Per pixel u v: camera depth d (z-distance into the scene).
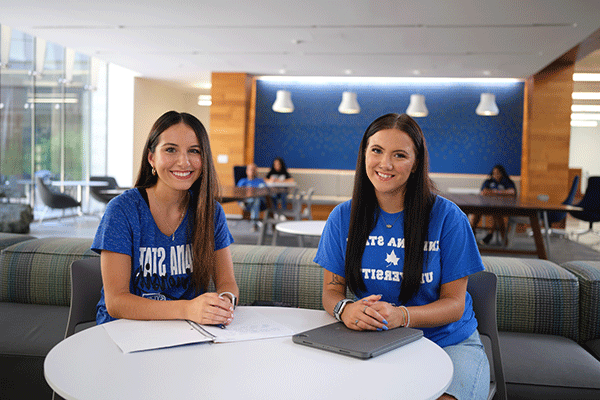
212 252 1.54
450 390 1.19
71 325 1.62
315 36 7.27
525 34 6.84
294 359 1.05
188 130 1.48
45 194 8.62
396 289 1.47
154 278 1.48
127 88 11.34
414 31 6.83
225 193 5.98
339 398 0.86
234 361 1.03
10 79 8.30
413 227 1.45
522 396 1.62
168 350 1.08
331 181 11.09
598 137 18.12
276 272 2.19
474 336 1.50
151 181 1.54
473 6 5.78
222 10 6.24
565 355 1.79
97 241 1.41
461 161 10.70
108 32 7.43
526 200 6.18
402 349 1.13
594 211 8.36
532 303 2.04
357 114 10.96
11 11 6.45
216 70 10.25
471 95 10.56
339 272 1.55
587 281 2.02
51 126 9.37
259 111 11.27
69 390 0.87
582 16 6.03
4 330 1.98
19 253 2.40
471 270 1.44
